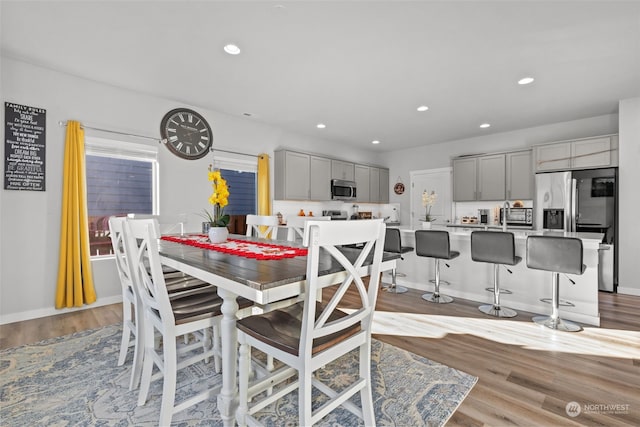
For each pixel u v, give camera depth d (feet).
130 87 11.04
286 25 7.35
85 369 6.48
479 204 18.37
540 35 7.72
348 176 19.57
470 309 10.46
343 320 4.16
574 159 13.98
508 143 17.13
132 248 5.33
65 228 9.85
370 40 7.98
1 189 9.01
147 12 6.87
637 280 12.08
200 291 6.11
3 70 8.95
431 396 5.59
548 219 14.21
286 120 15.12
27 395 5.57
